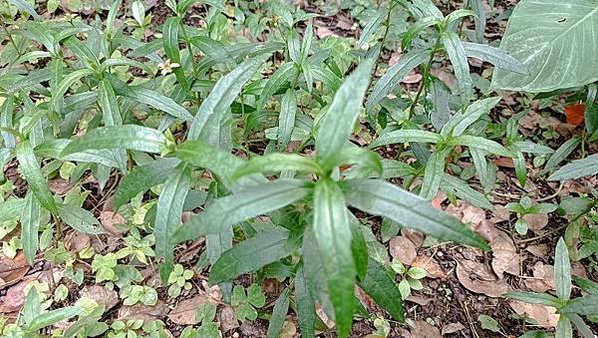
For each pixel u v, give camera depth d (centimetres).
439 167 38
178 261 51
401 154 57
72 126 49
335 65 54
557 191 59
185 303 49
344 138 26
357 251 30
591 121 56
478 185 59
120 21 71
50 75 47
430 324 49
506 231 56
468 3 58
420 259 53
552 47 50
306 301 39
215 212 26
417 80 67
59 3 71
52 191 55
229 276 35
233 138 51
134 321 47
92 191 55
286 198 27
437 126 51
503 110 65
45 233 50
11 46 63
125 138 31
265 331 47
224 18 62
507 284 52
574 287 51
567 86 49
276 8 50
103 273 48
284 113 44
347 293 24
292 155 26
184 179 33
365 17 68
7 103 47
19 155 38
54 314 39
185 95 47
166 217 32
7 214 43
